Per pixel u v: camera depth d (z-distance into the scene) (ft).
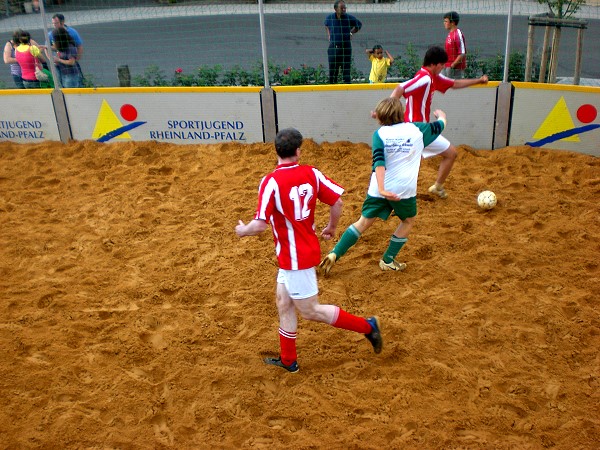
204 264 20.45
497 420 13.78
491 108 29.07
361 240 21.66
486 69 34.17
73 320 17.66
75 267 20.52
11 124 32.86
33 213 24.58
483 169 27.27
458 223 22.53
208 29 55.36
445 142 22.79
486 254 20.39
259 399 14.66
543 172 26.71
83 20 44.96
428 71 22.24
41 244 22.08
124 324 17.44
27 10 44.01
